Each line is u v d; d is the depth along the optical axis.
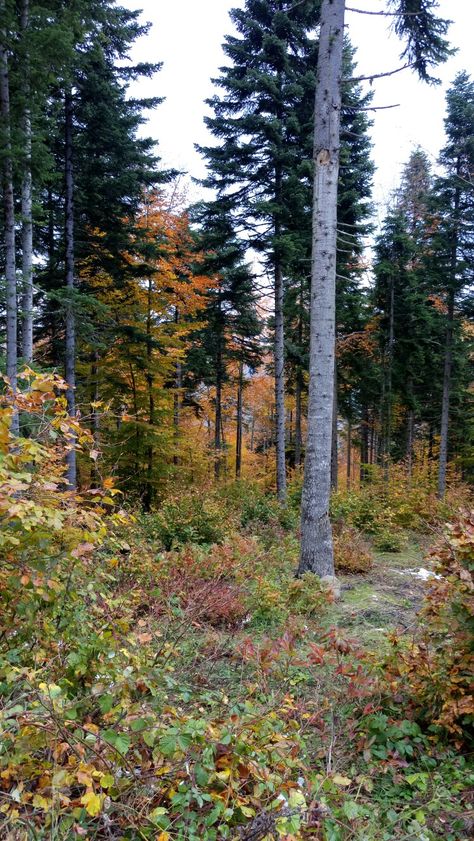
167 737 2.01
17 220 8.77
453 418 23.05
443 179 16.06
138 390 13.38
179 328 13.95
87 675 2.64
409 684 3.38
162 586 5.23
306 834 2.17
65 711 2.01
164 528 8.91
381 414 21.77
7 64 7.59
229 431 28.61
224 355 21.47
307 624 5.40
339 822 2.21
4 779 1.86
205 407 23.28
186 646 4.45
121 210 12.18
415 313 18.34
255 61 12.34
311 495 6.80
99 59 9.74
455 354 18.34
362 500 12.99
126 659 2.87
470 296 17.05
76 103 11.02
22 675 2.32
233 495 13.45
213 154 12.59
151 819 1.79
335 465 17.92
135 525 8.02
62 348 12.24
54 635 2.78
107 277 13.38
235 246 13.27
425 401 23.19
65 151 11.12
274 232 12.82
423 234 17.78
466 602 3.04
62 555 2.61
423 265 18.19
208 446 20.25
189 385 20.94
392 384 20.39
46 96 8.55
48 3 8.27
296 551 8.71
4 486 2.24
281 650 3.63
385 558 10.02
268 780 2.02
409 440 21.70
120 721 2.15
